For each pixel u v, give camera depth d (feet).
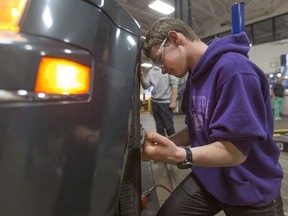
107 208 1.55
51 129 1.22
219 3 27.50
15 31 1.20
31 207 1.19
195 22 33.58
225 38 2.48
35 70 1.17
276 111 22.07
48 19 1.28
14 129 1.12
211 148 2.19
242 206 2.63
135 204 2.29
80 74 1.34
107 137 1.51
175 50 2.67
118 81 1.64
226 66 2.21
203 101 2.55
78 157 1.33
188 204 3.03
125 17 1.84
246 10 29.43
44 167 1.20
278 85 22.21
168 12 23.95
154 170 6.98
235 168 2.49
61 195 1.27
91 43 1.42
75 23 1.37
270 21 29.43
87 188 1.40
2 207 1.13
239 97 2.07
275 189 2.66
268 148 2.68
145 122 20.62
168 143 2.20
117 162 1.61
